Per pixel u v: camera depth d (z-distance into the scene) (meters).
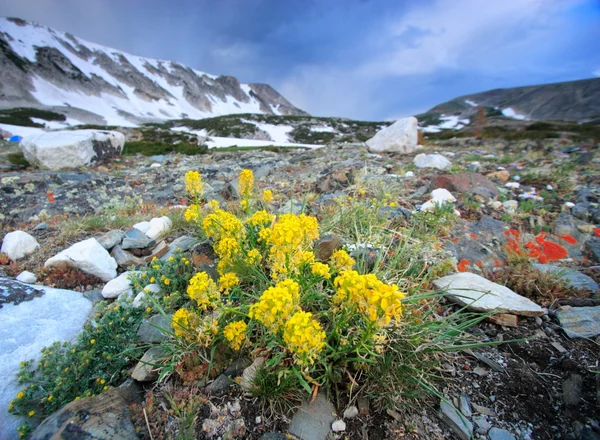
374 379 2.05
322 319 2.50
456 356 2.33
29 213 5.86
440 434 1.86
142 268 3.46
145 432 1.89
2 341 2.55
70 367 2.31
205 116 184.00
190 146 17.55
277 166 9.14
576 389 1.99
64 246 4.29
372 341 1.98
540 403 1.98
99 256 3.64
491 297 2.73
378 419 1.95
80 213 5.94
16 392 2.29
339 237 3.58
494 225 4.17
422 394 2.03
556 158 9.00
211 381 2.16
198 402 1.98
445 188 5.64
